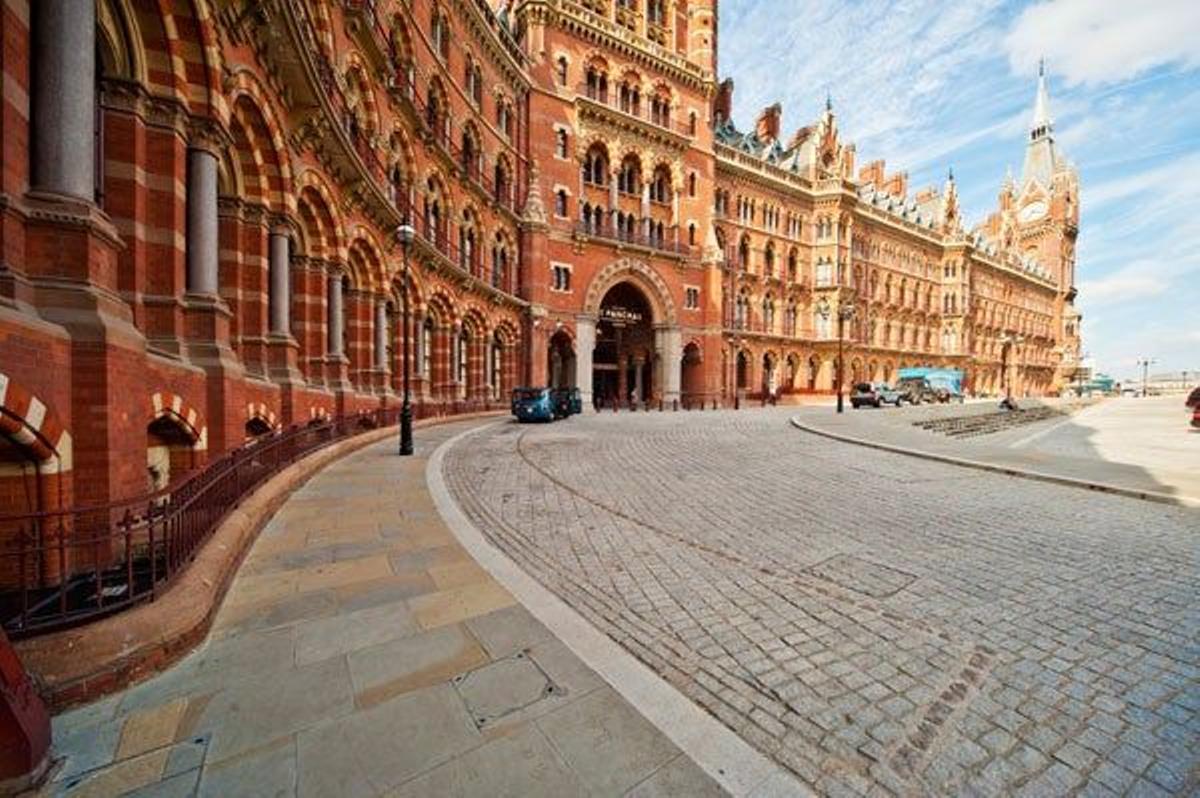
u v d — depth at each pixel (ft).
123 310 18.90
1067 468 35.94
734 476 35.06
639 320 127.24
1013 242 271.69
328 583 16.21
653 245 124.36
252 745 9.15
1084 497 29.37
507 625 13.62
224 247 32.83
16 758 8.07
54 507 15.42
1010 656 12.71
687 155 129.18
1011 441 64.08
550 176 108.78
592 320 114.32
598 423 75.05
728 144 150.82
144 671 11.01
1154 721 10.24
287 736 9.38
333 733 9.45
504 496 28.84
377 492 28.43
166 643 11.48
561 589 16.51
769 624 14.29
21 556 11.06
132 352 18.35
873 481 33.55
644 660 12.37
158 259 23.88
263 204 34.55
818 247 162.61
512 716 9.95
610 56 116.16
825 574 17.97
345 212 48.88
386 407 57.67
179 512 14.28
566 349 117.91
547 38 108.58
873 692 11.21
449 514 24.25
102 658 10.64
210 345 26.53
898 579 17.56
